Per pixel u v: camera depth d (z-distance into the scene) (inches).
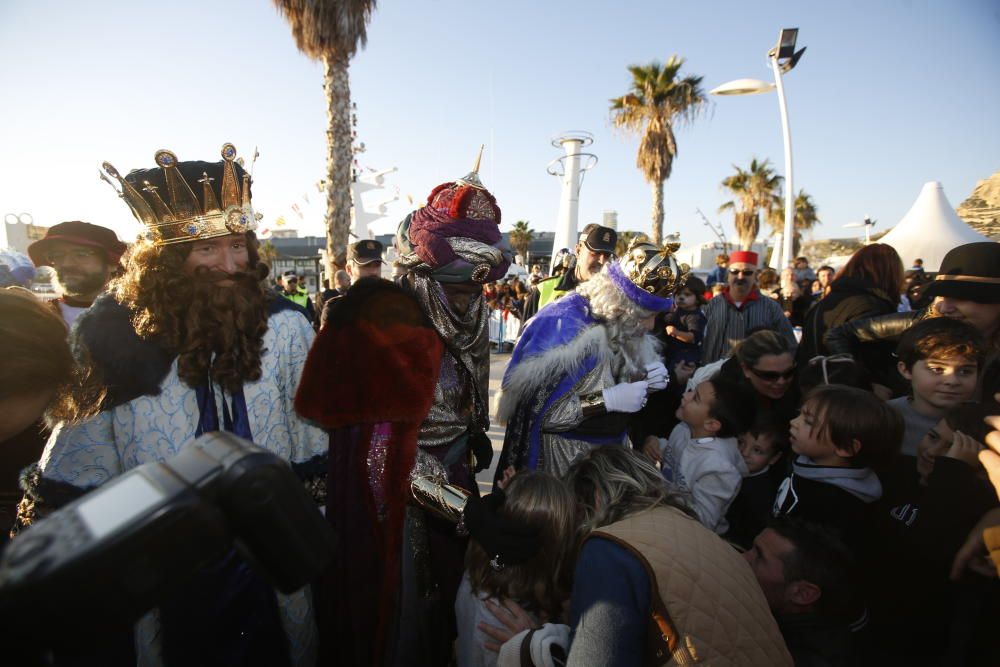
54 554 14.7
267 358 51.6
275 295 56.0
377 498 48.5
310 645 54.4
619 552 39.4
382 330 49.6
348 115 321.4
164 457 46.6
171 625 46.8
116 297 47.6
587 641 37.1
